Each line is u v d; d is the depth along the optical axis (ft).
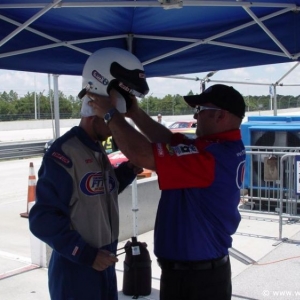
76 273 7.21
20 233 23.59
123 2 8.71
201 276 7.68
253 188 26.76
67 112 162.81
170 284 7.87
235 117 7.86
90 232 7.25
